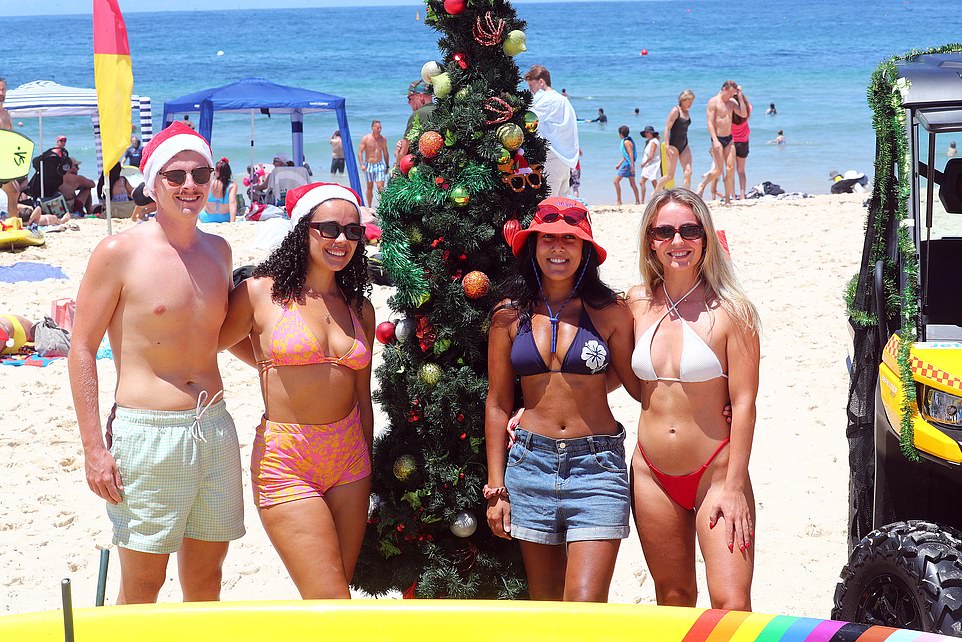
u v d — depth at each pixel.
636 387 3.82
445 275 3.98
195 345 3.68
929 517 3.94
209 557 3.83
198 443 3.67
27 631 2.53
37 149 29.34
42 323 8.77
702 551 3.63
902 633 2.35
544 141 4.18
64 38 131.62
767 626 2.43
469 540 4.14
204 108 18.12
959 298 4.83
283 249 3.74
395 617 2.58
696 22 112.88
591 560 3.60
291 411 3.70
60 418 7.04
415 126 4.21
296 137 19.48
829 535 5.37
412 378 4.03
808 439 6.67
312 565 3.64
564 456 3.66
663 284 3.75
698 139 28.41
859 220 13.90
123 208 16.16
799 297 9.94
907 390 3.73
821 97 41.62
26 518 5.55
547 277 3.70
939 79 4.21
